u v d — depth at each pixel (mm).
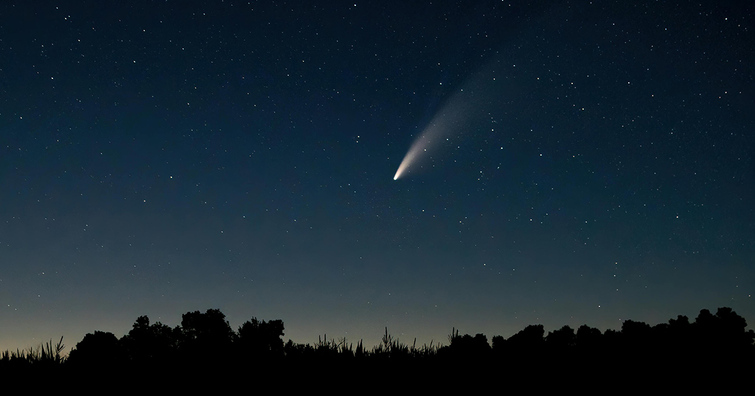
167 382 5340
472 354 6273
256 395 5137
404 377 5633
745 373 6035
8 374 5145
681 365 6203
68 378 5227
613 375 6082
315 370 5668
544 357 6480
